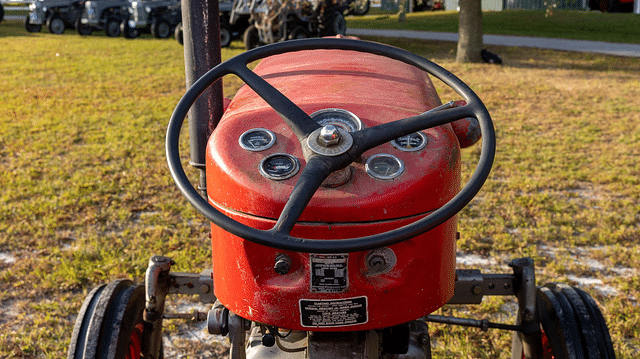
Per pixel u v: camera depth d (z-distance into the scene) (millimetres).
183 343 3172
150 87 11320
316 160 1411
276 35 16141
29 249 4305
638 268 4035
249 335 2174
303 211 1423
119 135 7562
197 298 3633
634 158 6598
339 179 1483
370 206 1474
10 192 5336
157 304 2152
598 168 6242
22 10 35344
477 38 14797
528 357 2246
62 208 5059
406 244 1563
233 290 1660
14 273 3918
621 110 9211
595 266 4086
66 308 3484
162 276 2203
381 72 2078
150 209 5094
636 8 30328
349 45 1876
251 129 1667
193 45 2023
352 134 1473
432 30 23906
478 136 1853
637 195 5418
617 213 5020
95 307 2035
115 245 4336
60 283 3787
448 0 36594
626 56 15883
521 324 2186
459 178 1680
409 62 1854
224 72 1764
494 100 9938
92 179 5773
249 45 16656
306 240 1288
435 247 1620
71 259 4102
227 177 1564
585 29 23375
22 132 7707
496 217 4883
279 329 1992
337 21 17328
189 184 1439
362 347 1718
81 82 11906
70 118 8609
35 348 3109
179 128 1642
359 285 1559
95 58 15523
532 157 6613
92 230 4621
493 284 2227
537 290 2334
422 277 1618
